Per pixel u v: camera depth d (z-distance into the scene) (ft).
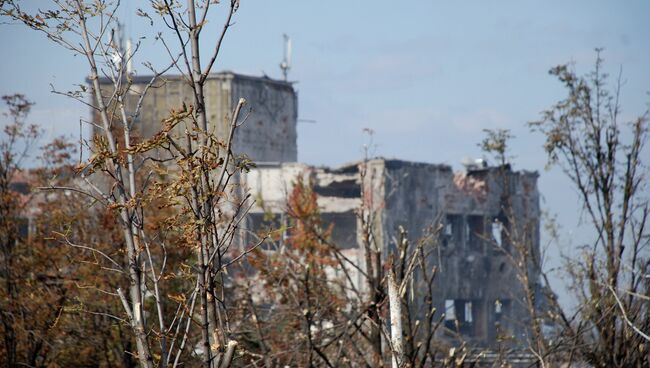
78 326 185.78
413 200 526.57
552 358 155.63
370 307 122.21
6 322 188.75
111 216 185.78
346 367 140.87
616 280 155.22
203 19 79.51
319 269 194.18
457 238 556.92
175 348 119.34
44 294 186.50
